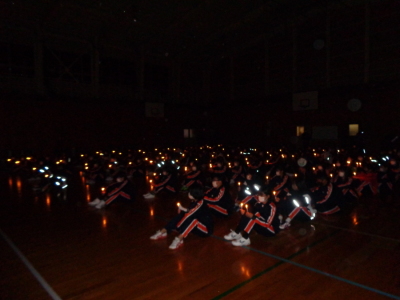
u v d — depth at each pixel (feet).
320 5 62.95
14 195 32.01
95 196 30.99
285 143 70.95
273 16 66.69
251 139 77.77
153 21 63.21
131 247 17.51
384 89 55.98
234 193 31.04
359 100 59.06
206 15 63.00
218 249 16.99
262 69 76.13
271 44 73.92
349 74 62.34
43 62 64.03
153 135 78.07
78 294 12.55
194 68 87.04
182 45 75.46
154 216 23.70
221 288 12.82
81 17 59.47
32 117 61.67
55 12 57.06
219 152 53.16
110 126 71.20
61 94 65.57
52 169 36.32
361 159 36.24
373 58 59.06
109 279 13.78
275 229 17.85
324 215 23.12
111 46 70.90
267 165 41.16
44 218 23.50
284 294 12.27
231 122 82.23
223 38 74.33
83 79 69.56
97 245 17.87
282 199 24.79
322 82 66.23
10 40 60.29
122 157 55.83
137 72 77.15
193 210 17.48
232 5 60.54
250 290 12.62
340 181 23.99
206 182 34.50
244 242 17.35
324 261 15.25
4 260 15.99
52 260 15.89
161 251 16.84
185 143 84.12
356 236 18.65
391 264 14.83
